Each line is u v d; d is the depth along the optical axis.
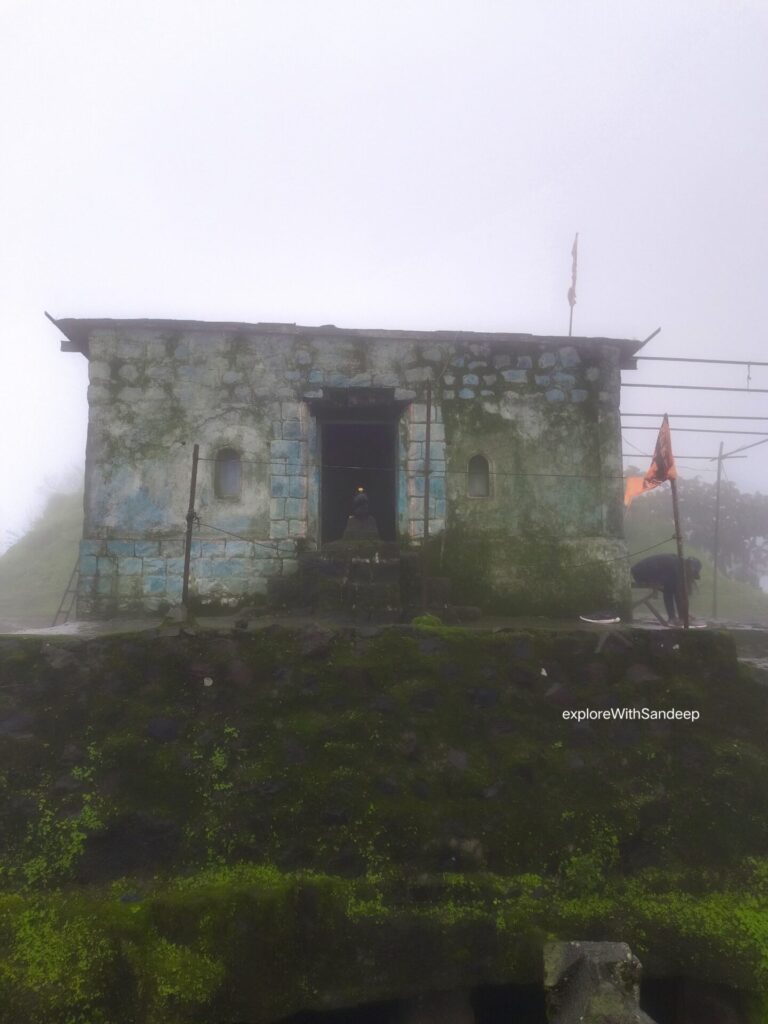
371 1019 5.14
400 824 5.57
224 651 6.30
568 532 10.51
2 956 4.69
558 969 4.30
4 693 6.03
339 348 10.55
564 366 10.80
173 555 9.97
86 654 6.25
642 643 6.59
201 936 4.81
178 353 10.34
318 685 6.20
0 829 5.48
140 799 5.64
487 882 5.38
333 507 13.91
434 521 10.31
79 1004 4.49
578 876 5.45
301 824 5.57
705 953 5.06
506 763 5.91
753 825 5.83
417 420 10.49
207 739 5.93
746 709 6.41
